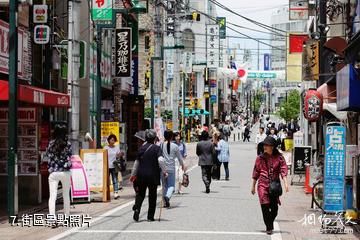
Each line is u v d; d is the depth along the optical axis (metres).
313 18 35.34
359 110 16.62
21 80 20.23
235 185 27.30
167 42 54.41
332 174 15.20
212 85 89.25
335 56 20.77
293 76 34.84
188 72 74.88
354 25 20.56
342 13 23.58
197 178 31.41
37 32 20.95
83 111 29.98
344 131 15.19
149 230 14.52
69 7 19.59
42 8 21.02
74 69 19.64
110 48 36.16
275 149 14.18
